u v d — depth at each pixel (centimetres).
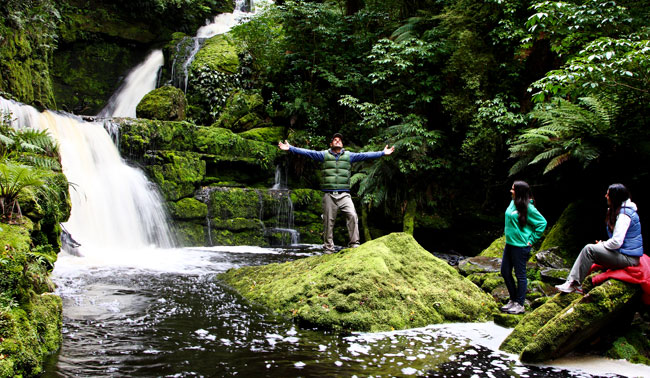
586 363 363
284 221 1236
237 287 602
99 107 1806
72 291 537
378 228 1260
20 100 1112
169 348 366
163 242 1034
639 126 641
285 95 1427
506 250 488
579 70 535
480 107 988
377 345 391
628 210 382
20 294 341
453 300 501
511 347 385
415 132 1136
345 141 1351
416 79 1181
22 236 395
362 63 1361
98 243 909
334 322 436
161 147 1116
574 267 396
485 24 1055
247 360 345
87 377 302
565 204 922
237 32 1590
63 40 1780
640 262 371
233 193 1162
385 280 492
